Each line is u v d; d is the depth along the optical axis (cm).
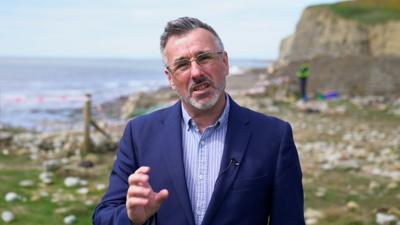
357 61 3281
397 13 6091
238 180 259
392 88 3089
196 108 264
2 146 1284
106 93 4475
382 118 2100
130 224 247
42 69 15150
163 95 3067
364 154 1288
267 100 2597
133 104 2584
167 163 264
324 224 716
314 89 3098
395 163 1179
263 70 7556
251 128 270
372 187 946
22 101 3366
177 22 270
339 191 917
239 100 2614
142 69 17288
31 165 1088
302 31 6669
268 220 279
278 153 266
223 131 271
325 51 6231
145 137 277
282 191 262
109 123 2111
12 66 19262
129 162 278
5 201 748
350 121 2014
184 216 256
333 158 1220
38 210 721
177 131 270
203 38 263
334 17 6306
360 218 738
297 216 263
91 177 964
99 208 273
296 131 1736
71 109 3017
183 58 262
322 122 1975
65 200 781
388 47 5725
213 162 266
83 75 10544
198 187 262
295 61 3462
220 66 266
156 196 238
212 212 255
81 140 1351
